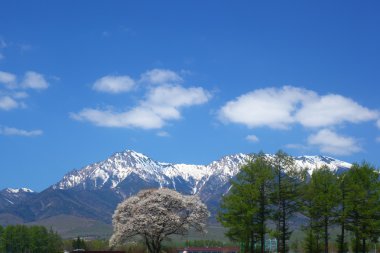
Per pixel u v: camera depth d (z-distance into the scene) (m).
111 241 71.62
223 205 65.81
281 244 69.75
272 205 66.06
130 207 72.75
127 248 94.38
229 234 67.88
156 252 72.12
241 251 84.31
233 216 64.44
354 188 64.94
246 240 67.81
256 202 64.62
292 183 65.94
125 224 70.81
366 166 67.00
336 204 65.44
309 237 77.31
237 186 65.44
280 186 65.62
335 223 66.12
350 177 66.94
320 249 77.31
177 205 72.25
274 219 65.75
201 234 75.31
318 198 65.38
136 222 69.94
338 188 66.00
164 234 72.38
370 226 64.94
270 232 62.97
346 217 66.06
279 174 66.19
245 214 63.44
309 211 66.75
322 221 66.88
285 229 66.75
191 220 72.12
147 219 69.50
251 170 65.56
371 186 65.75
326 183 67.12
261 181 64.00
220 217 66.81
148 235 72.12
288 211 66.56
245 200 64.06
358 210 64.88
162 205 71.12
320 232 68.25
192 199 74.00
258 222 65.12
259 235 67.56
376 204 65.50
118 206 74.31
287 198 65.62
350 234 67.25
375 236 66.88
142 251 92.62
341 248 66.31
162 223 70.38
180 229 72.88
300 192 66.06
